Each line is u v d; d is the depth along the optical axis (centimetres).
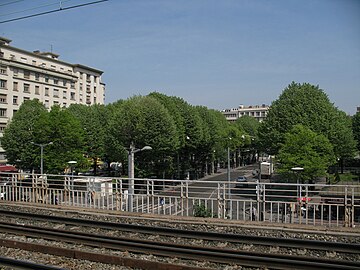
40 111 5025
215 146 7481
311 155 3681
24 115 4925
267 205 3178
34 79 7300
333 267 846
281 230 1205
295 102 4728
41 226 1329
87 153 5641
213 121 7250
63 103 8181
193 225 1306
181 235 1160
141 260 896
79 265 937
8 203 1775
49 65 8069
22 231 1251
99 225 1308
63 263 954
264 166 6400
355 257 964
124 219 1423
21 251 1056
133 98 4947
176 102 5991
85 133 5344
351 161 8062
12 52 7081
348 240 1115
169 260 963
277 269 881
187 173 6184
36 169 4712
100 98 9988
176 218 1375
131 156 2152
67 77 8262
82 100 9188
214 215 1680
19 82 6938
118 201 1642
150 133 4556
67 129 4316
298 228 1206
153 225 1347
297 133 3900
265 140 4847
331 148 3781
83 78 9238
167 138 4650
